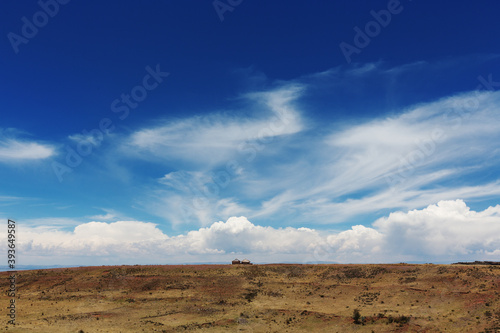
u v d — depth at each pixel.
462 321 70.94
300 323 80.56
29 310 90.25
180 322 82.62
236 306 94.56
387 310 82.38
